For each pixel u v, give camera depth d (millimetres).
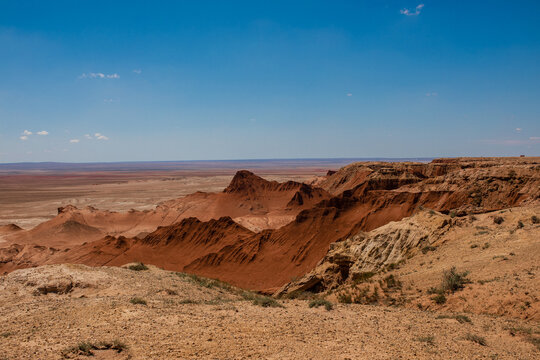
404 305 18766
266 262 57812
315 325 13680
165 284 23531
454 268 21312
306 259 55875
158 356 9820
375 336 12602
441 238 29047
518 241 23266
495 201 63469
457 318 15086
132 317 14086
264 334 12141
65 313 15078
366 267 30812
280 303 17828
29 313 15680
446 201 68688
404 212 69562
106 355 9922
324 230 62812
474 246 24906
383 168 118938
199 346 10680
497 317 15273
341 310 16641
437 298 18094
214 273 58031
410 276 22875
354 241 35281
